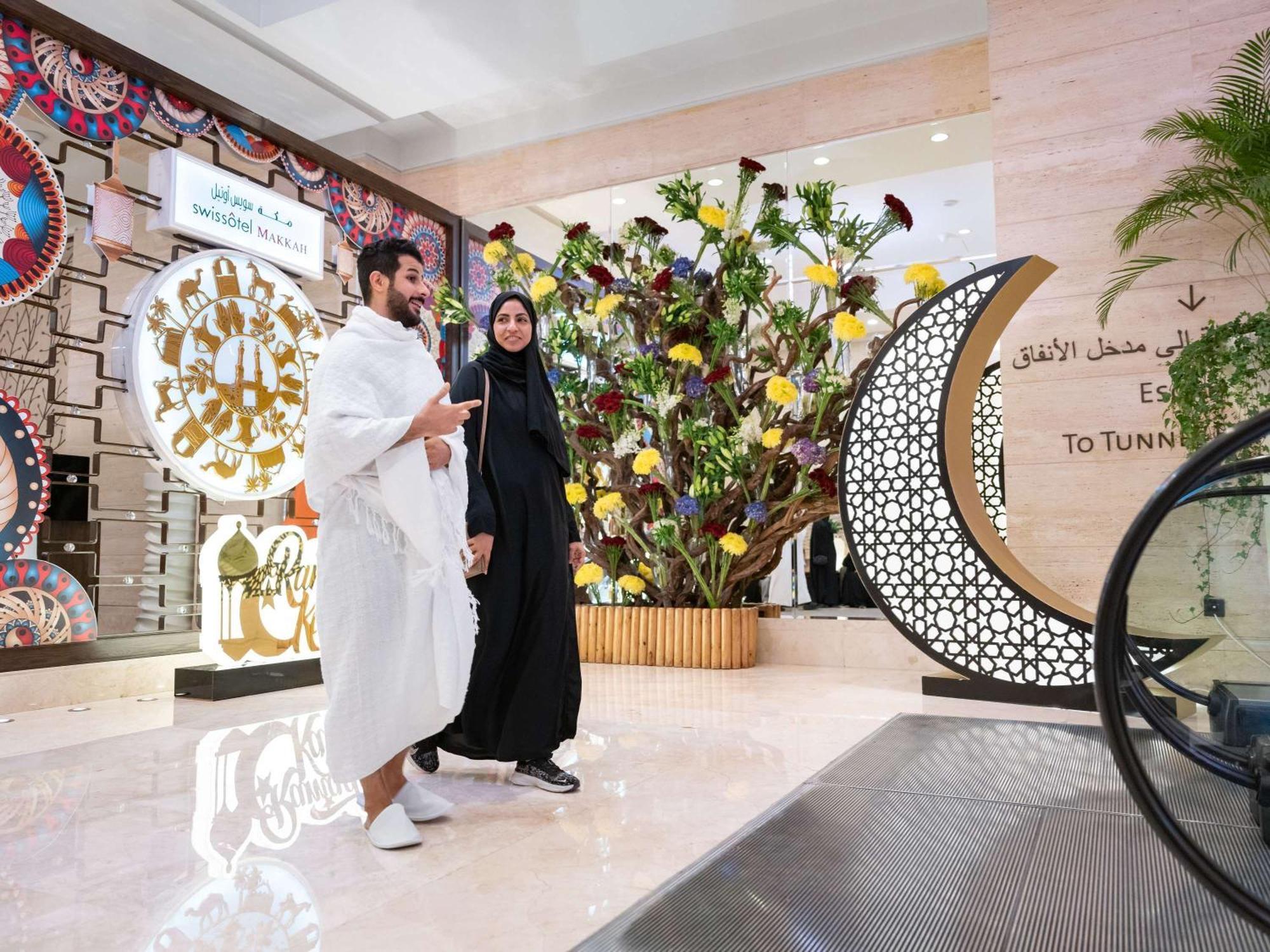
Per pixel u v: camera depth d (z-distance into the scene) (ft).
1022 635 13.52
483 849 6.91
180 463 16.02
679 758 9.96
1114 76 16.78
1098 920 5.35
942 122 19.66
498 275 20.54
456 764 9.98
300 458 18.29
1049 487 16.78
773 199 18.89
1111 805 7.69
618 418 19.26
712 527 18.11
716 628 18.21
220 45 20.33
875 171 20.15
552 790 8.61
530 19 18.97
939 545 14.11
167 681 15.69
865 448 14.69
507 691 8.82
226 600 15.42
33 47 14.46
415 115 24.17
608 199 23.04
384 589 7.26
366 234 21.39
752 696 14.51
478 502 8.50
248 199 17.71
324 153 19.74
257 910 5.70
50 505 18.63
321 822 7.72
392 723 7.10
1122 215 16.56
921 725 11.64
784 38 20.86
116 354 15.81
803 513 18.02
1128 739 4.82
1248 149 14.33
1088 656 13.02
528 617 8.79
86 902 5.84
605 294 19.83
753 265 19.06
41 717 13.14
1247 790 7.43
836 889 5.90
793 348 18.67
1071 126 17.03
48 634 14.32
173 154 16.30
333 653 7.16
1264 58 15.33
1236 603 8.70
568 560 9.22
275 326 17.87
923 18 19.83
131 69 15.67
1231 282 15.75
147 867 6.54
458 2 18.34
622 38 19.69
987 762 9.48
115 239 15.58
